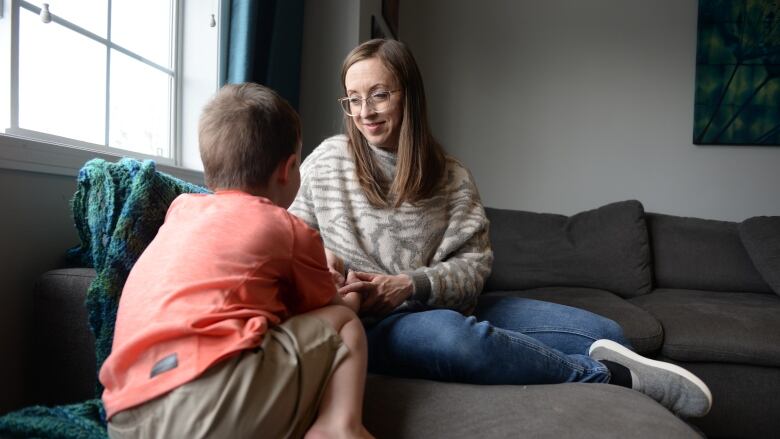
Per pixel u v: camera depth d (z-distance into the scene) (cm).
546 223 244
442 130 354
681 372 101
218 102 90
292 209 121
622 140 335
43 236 104
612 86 336
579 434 75
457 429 78
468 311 123
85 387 96
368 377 98
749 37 318
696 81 323
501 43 346
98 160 103
